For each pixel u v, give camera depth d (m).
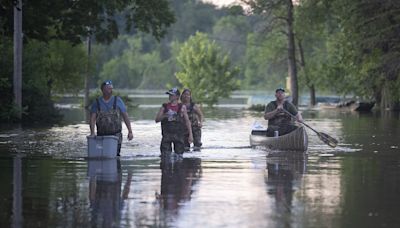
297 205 30.08
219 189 34.28
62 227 26.17
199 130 56.91
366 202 30.77
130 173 40.25
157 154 51.12
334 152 53.31
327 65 177.50
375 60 130.12
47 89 112.69
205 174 39.84
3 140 64.12
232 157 49.38
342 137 68.88
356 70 143.50
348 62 147.75
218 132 76.81
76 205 30.16
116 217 27.78
